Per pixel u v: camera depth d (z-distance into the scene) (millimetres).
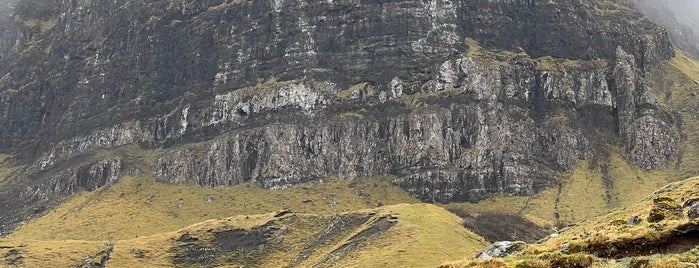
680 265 59750
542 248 79312
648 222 76438
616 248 69812
